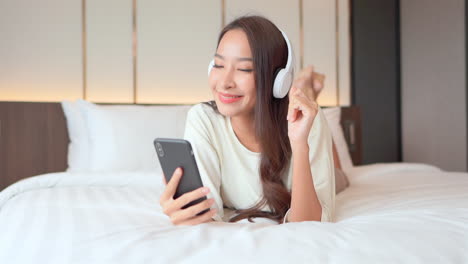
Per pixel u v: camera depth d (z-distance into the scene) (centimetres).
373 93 408
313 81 220
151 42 300
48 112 255
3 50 262
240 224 103
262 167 121
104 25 287
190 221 98
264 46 107
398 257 70
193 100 311
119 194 163
